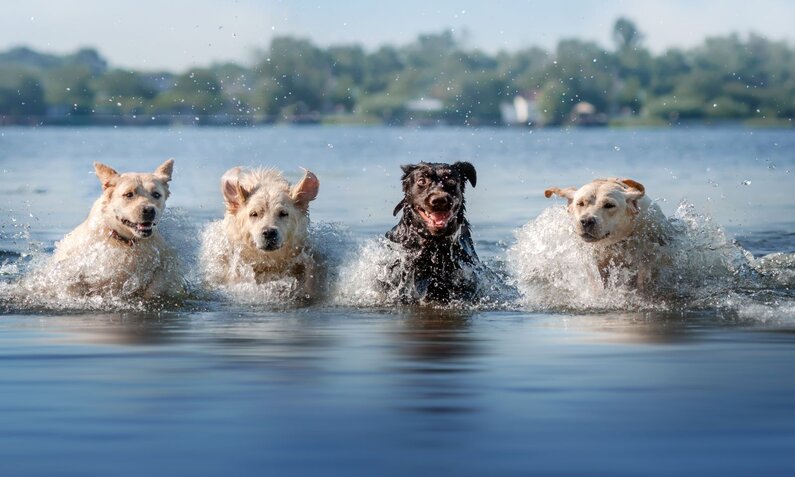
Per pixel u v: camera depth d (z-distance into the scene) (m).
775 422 6.47
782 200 24.02
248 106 108.75
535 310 11.39
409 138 71.56
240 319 10.83
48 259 13.33
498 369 8.02
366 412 6.72
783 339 9.31
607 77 116.12
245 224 12.70
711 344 9.09
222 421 6.52
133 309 11.46
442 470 5.59
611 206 12.02
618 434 6.23
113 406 6.87
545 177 31.94
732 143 60.41
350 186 28.41
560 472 5.56
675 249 12.48
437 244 12.26
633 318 10.72
